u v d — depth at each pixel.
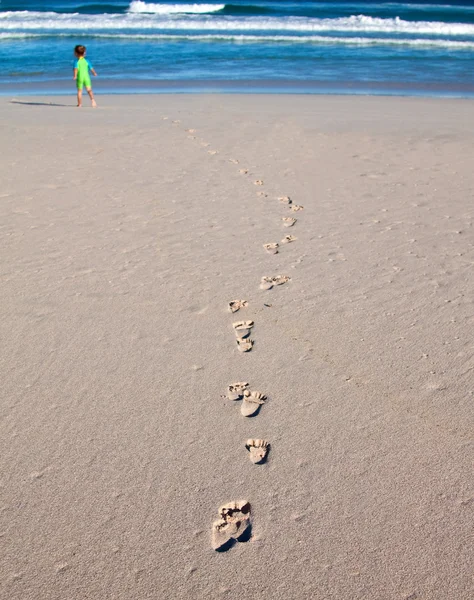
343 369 2.20
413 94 8.72
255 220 3.57
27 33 15.50
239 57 12.27
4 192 3.97
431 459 1.77
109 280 2.84
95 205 3.77
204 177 4.36
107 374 2.18
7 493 1.66
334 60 11.98
